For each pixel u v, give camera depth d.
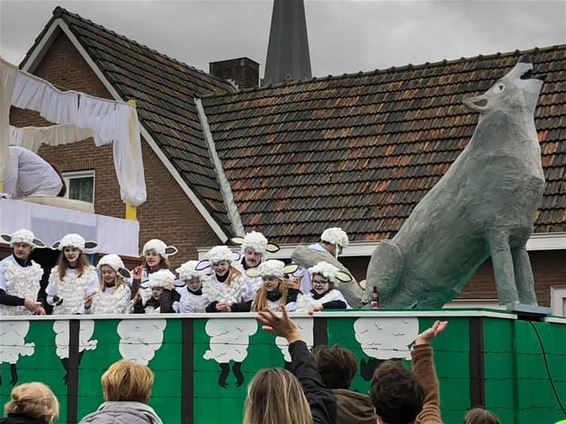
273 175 16.44
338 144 16.52
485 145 7.84
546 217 13.47
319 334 7.15
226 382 7.46
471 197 7.82
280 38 34.75
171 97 18.23
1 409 8.38
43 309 9.16
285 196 15.91
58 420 8.09
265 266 8.22
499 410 6.80
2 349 8.42
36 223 10.45
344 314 7.10
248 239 9.09
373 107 17.00
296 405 3.93
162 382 7.68
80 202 11.62
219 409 7.46
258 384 3.98
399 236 8.34
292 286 8.33
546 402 7.41
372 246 14.32
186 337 7.63
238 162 16.98
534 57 16.38
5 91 10.27
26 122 17.47
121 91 16.91
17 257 9.42
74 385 8.05
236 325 7.46
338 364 5.24
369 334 7.00
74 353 8.08
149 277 8.98
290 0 34.84
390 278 8.22
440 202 8.05
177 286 9.58
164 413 7.65
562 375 7.79
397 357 6.90
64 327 8.15
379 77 17.69
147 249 9.71
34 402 4.91
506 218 7.67
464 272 8.07
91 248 10.77
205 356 7.54
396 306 8.30
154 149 16.36
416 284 8.17
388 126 16.39
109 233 11.49
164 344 7.71
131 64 18.11
